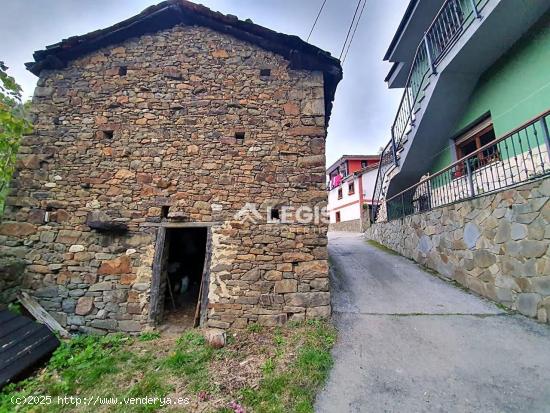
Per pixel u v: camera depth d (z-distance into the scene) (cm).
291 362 279
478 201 407
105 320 372
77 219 400
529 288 322
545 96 382
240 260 387
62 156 421
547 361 249
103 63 464
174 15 474
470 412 204
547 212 300
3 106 355
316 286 378
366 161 1733
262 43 460
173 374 269
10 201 401
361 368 266
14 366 268
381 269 546
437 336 310
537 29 392
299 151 423
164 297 413
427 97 542
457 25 524
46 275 383
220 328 364
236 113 438
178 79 453
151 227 401
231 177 414
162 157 422
